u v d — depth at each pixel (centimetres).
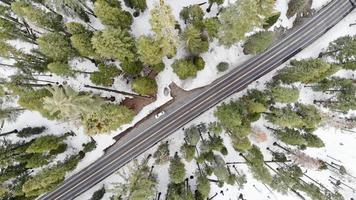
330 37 4681
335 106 4375
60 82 4391
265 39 3988
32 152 4006
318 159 4684
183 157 4544
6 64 4216
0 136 4353
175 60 4228
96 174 4712
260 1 3444
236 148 4438
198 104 4638
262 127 4631
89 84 4434
